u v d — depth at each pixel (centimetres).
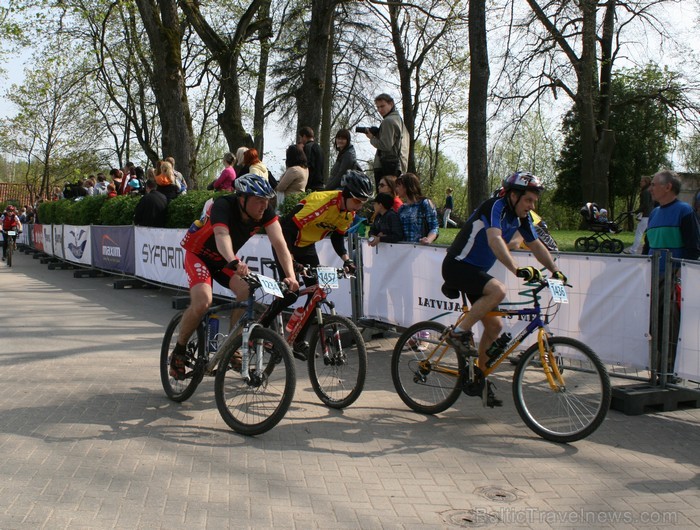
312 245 577
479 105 1118
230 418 424
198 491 332
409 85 2589
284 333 555
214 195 1022
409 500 329
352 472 364
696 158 2723
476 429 442
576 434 410
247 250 840
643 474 368
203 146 3384
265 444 404
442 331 462
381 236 680
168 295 1076
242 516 306
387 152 870
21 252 2430
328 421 454
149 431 421
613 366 563
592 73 1853
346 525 301
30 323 809
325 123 2156
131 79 2803
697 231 519
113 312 901
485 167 1123
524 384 454
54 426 424
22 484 333
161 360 496
